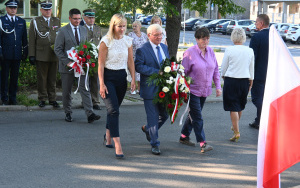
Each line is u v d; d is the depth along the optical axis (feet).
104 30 46.37
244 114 30.48
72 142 22.39
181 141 22.85
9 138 22.80
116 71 19.80
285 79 13.92
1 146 21.34
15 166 18.47
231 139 23.62
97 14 43.57
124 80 20.10
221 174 18.28
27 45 30.22
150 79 19.89
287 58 13.93
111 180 17.13
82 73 25.80
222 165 19.49
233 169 18.99
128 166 18.92
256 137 24.54
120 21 19.43
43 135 23.58
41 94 30.09
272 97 14.03
